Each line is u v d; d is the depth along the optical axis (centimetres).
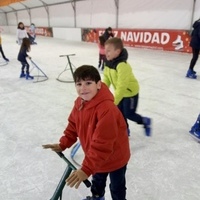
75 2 1292
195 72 444
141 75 470
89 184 90
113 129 91
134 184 160
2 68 575
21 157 195
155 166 180
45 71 530
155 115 276
